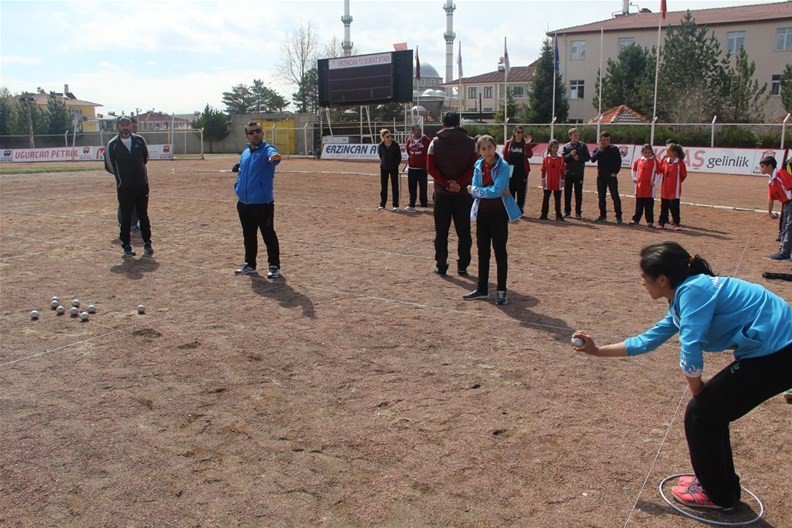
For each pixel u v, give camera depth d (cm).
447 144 856
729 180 2528
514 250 1084
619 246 1123
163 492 378
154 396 508
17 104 6003
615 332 664
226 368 565
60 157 4300
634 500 372
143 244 1107
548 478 395
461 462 412
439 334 657
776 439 445
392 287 836
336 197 1817
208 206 1608
